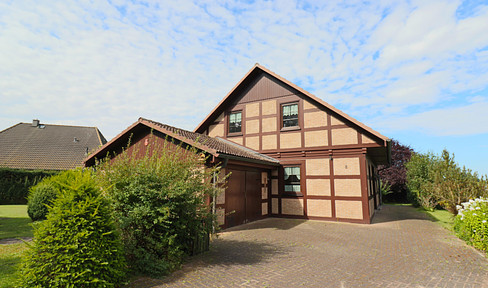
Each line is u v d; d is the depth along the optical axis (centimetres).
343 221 1145
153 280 460
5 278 446
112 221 445
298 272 512
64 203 404
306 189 1234
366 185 1121
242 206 1070
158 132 952
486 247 664
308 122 1259
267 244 734
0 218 1180
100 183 533
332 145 1195
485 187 1142
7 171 1950
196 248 618
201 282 454
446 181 1278
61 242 383
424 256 630
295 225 1057
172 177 582
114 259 417
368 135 1130
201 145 817
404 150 2628
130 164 574
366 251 672
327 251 668
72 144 2562
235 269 524
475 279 485
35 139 2531
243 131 1411
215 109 1459
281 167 1298
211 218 626
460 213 910
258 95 1398
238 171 1057
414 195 1950
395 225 1086
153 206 532
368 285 452
